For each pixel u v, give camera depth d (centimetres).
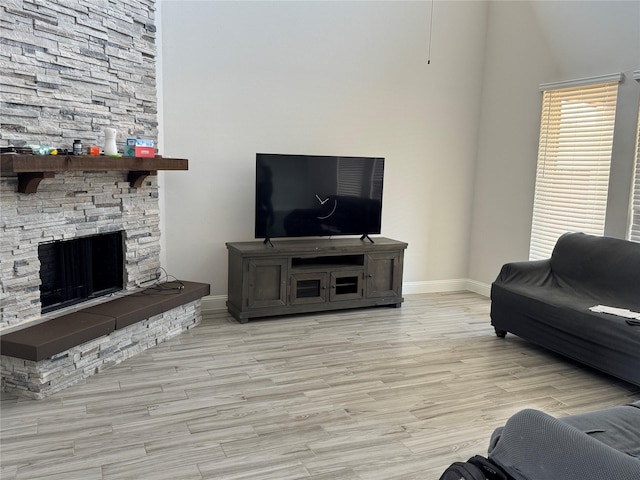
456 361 375
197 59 443
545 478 142
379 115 526
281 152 487
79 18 343
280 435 263
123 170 371
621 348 328
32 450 243
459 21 550
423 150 554
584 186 460
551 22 487
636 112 414
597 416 198
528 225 519
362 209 496
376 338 419
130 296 392
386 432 269
